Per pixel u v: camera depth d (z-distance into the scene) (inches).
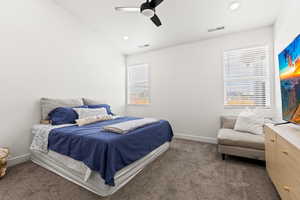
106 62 153.6
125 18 112.6
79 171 65.5
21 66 88.7
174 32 128.7
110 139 62.7
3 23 81.0
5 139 82.4
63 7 108.0
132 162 71.5
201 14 102.2
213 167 83.2
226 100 130.9
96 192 60.6
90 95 135.6
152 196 58.7
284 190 46.9
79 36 123.9
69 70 116.6
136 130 80.7
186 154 103.6
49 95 103.1
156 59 166.7
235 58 126.8
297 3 67.4
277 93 102.7
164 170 79.8
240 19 106.2
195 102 143.3
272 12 96.9
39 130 86.0
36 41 95.5
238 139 88.7
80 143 66.1
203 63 139.4
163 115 161.5
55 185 65.5
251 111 112.7
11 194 59.1
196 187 64.7
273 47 110.8
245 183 67.4
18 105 87.5
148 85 173.5
